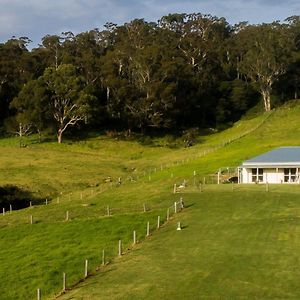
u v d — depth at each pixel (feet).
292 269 120.26
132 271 130.21
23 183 295.48
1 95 475.31
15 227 191.42
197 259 133.28
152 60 469.98
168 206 201.36
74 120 430.20
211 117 505.66
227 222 168.45
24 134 446.60
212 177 263.90
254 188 221.66
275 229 155.33
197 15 647.56
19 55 524.11
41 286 131.34
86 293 119.24
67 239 170.50
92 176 318.04
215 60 555.69
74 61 501.97
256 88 500.74
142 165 347.36
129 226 178.09
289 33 537.65
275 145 346.95
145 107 449.89
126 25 610.65
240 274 119.24
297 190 214.07
